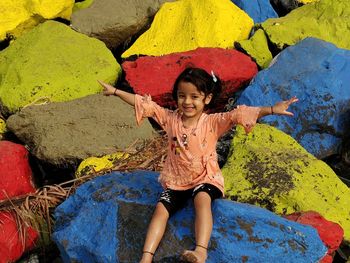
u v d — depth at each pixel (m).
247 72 4.86
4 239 3.62
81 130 4.33
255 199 3.62
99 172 3.95
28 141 4.40
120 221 2.98
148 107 2.93
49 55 5.01
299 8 5.71
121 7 5.62
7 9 5.48
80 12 5.55
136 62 4.98
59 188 3.89
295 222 3.06
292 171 3.75
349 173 4.38
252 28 5.50
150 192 3.10
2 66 5.14
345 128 4.43
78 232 3.04
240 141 4.00
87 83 4.83
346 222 3.58
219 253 2.86
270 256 2.87
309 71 4.57
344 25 5.29
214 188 2.88
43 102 4.69
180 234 2.88
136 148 4.25
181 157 2.88
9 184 3.96
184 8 5.55
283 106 2.74
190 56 4.95
